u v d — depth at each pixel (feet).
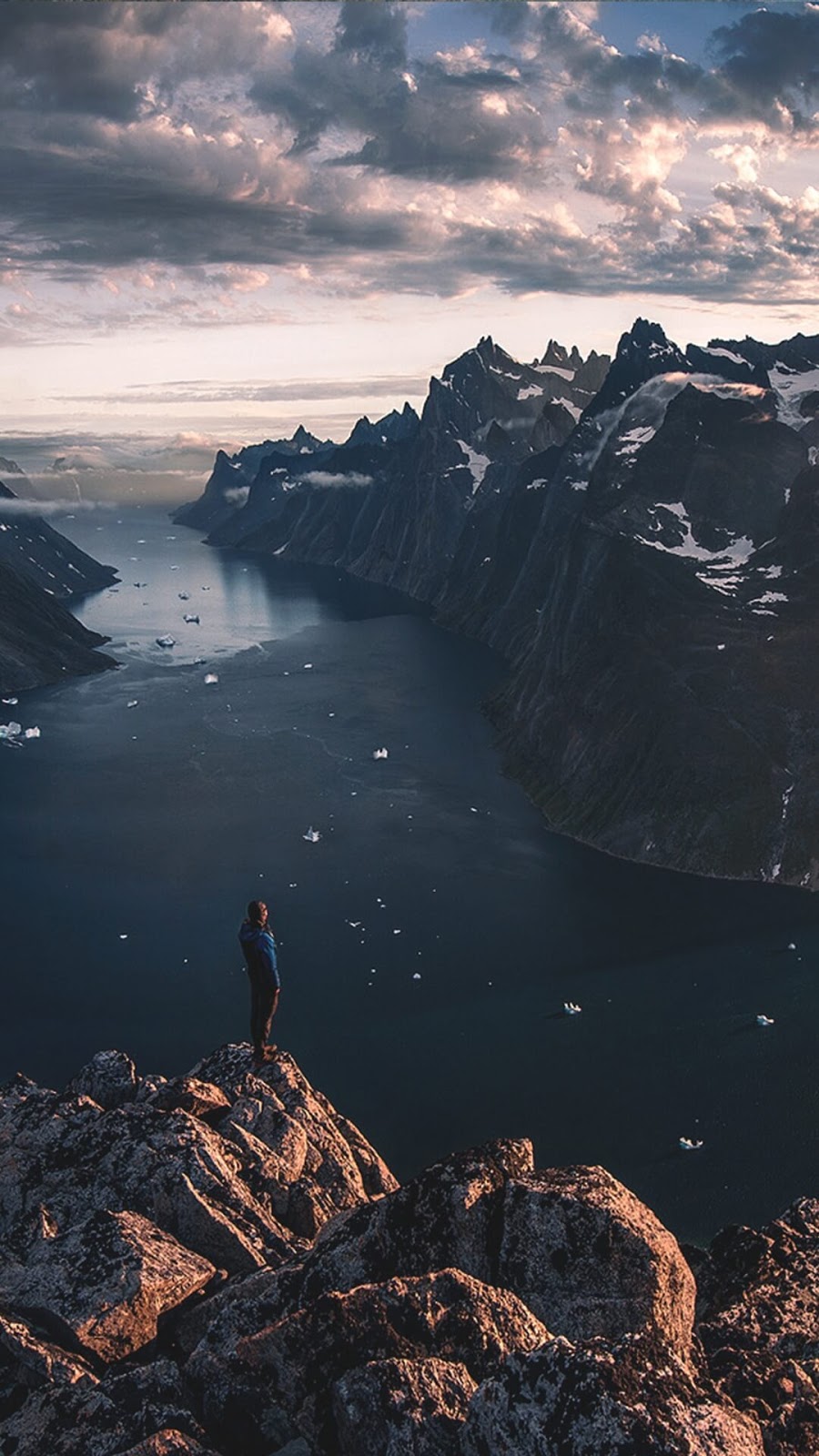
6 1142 68.13
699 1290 54.19
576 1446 36.91
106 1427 44.19
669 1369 39.42
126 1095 77.56
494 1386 39.58
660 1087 418.72
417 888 625.82
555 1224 48.11
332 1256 50.62
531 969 527.40
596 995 498.69
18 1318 51.93
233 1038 458.91
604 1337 42.34
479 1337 44.73
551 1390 38.60
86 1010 484.33
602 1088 419.13
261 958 78.74
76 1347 50.34
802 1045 448.24
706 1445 36.50
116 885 620.49
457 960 536.42
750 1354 45.60
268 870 644.27
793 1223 58.39
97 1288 52.60
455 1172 51.96
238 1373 45.09
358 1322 44.93
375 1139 390.42
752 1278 53.36
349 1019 477.36
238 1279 55.01
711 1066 433.07
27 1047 454.81
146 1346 51.80
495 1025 471.21
